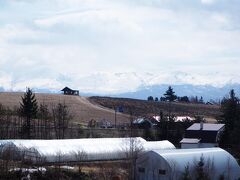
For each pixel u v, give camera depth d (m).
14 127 105.81
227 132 104.50
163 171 64.19
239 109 106.62
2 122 103.44
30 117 113.25
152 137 110.81
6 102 169.62
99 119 158.25
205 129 105.50
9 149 68.81
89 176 64.81
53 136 107.88
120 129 122.62
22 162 67.25
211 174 65.62
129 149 80.44
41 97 191.50
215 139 103.25
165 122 114.94
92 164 76.75
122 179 66.31
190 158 65.81
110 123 143.25
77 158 77.06
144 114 181.75
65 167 68.12
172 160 64.19
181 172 63.72
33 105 119.94
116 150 83.00
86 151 79.31
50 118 117.00
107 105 196.50
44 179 61.41
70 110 170.00
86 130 118.88
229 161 69.25
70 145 79.38
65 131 113.62
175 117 132.00
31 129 108.69
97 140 84.88
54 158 74.50
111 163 77.88
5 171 60.62
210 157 67.88
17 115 120.12
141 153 69.44
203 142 103.50
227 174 68.38
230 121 106.12
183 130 114.81
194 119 139.38
